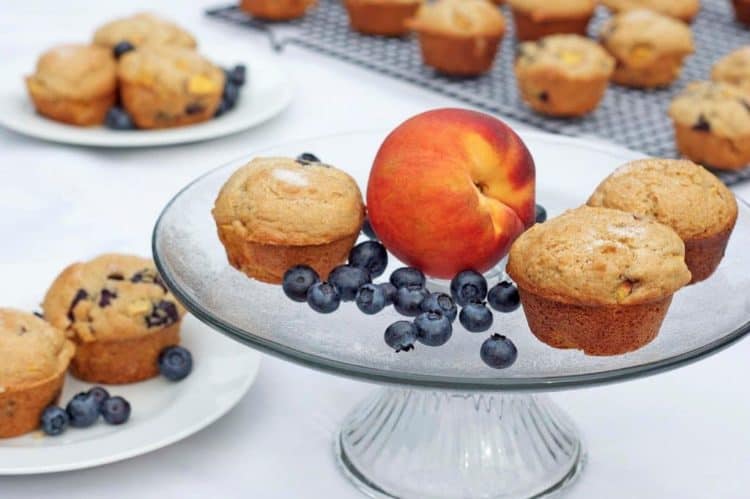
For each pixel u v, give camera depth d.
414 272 0.75
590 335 0.73
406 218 0.74
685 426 0.83
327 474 0.80
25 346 0.81
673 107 1.12
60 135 1.12
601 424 0.84
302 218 0.77
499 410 0.81
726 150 1.09
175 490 0.78
